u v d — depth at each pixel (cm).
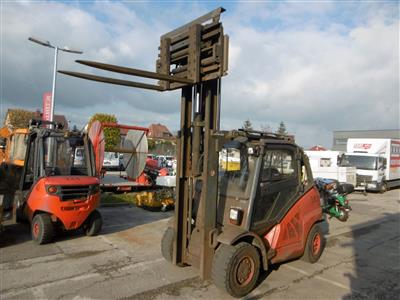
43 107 1802
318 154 1980
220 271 448
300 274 567
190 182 514
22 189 731
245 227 477
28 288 473
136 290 476
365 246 757
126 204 1145
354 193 1914
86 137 788
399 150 2181
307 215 595
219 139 471
